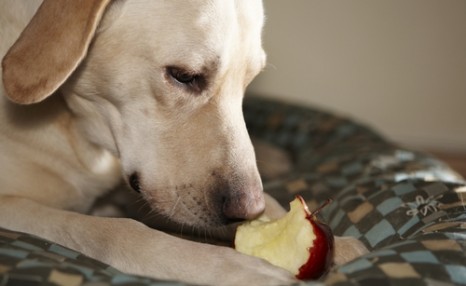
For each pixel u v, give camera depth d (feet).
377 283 1.58
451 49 5.24
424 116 5.34
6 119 2.16
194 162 2.02
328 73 5.31
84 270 1.63
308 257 1.78
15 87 1.92
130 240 1.84
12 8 2.16
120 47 2.00
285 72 5.32
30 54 1.91
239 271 1.71
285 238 1.83
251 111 4.16
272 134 4.00
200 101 2.03
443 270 1.65
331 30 5.25
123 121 2.09
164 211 2.05
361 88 5.33
